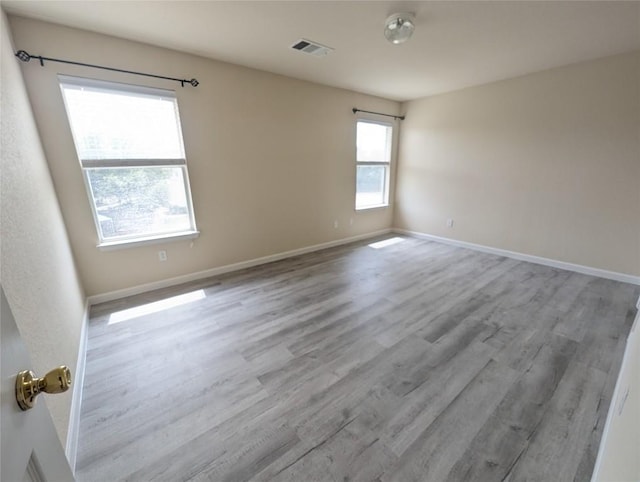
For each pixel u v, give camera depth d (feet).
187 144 9.96
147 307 8.95
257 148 11.77
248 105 11.17
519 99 12.33
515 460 4.34
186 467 4.27
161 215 10.05
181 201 10.37
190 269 10.92
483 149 13.87
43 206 6.11
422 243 16.21
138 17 7.15
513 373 6.11
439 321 8.13
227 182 11.20
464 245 15.38
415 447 4.55
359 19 7.37
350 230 16.46
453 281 10.88
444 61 10.37
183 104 9.64
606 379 5.90
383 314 8.53
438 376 6.06
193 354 6.79
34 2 6.36
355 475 4.15
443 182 15.72
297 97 12.57
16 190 4.53
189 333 7.61
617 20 7.50
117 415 5.15
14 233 4.01
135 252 9.63
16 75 6.34
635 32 8.20
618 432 2.80
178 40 8.50
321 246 15.17
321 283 10.76
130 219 9.48
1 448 1.40
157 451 4.50
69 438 4.42
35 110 7.42
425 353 6.78
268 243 13.01
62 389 1.81
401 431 4.82
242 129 11.19
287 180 13.05
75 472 4.18
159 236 9.93
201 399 5.50
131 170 9.23
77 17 7.09
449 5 6.77
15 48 6.87
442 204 15.98
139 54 8.61
